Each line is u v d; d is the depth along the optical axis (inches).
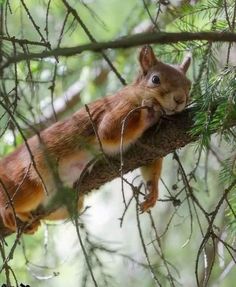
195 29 403.2
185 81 389.1
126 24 589.6
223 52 476.1
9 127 408.8
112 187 673.6
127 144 378.9
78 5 642.2
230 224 365.7
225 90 337.7
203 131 332.8
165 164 595.2
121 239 653.3
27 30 574.6
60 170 403.5
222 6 378.9
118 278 516.4
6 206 392.5
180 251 589.9
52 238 502.0
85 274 360.5
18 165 412.5
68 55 240.8
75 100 617.6
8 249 524.1
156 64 402.0
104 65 606.2
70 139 402.0
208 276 324.8
